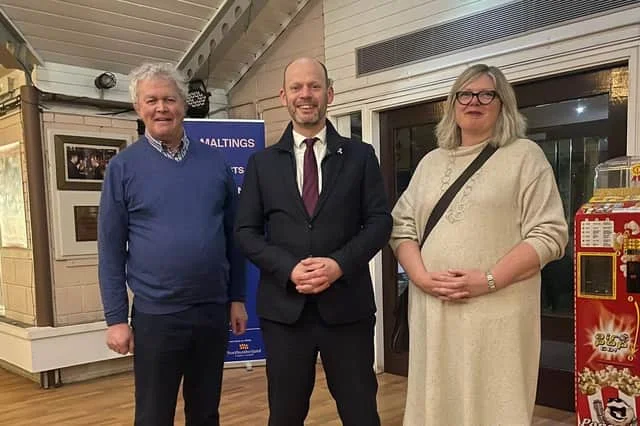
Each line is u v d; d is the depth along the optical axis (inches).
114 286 70.3
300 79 65.1
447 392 63.2
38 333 141.3
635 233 64.9
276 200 65.8
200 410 74.4
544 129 117.9
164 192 69.2
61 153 150.2
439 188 65.6
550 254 59.9
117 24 146.2
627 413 66.3
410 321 68.4
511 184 61.4
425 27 132.3
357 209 66.8
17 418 122.0
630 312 65.4
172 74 70.6
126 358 162.6
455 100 65.0
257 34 169.0
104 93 161.6
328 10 154.8
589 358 68.9
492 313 60.4
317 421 111.4
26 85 144.0
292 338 64.7
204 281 70.4
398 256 68.9
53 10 135.0
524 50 114.6
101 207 70.3
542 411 114.6
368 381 65.9
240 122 146.6
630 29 100.0
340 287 64.2
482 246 61.2
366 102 146.7
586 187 112.6
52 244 149.2
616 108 105.0
